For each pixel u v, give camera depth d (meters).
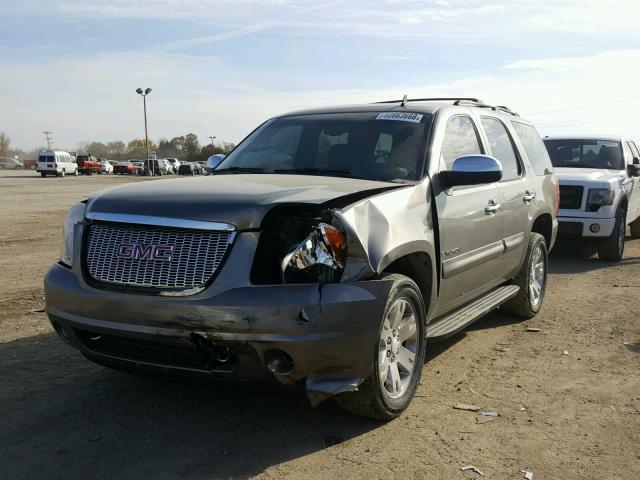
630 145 13.13
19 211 19.61
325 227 3.53
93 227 3.86
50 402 4.27
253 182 4.12
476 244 5.12
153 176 62.16
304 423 3.98
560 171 11.27
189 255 3.52
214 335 3.38
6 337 5.74
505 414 4.19
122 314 3.57
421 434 3.86
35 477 3.30
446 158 4.87
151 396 4.38
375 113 5.18
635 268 10.12
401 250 3.92
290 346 3.36
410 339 4.21
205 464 3.45
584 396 4.53
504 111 6.62
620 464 3.53
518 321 6.69
